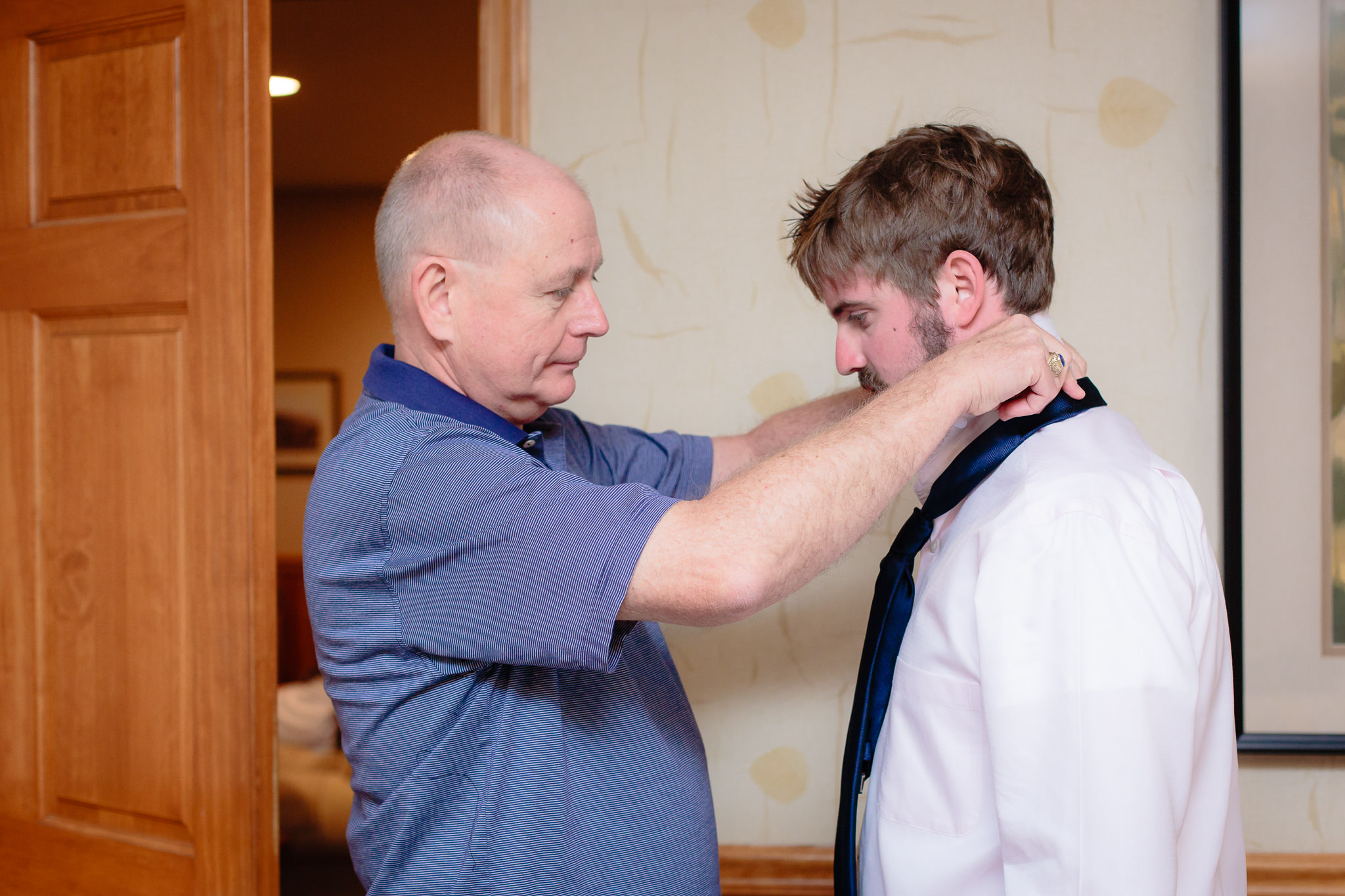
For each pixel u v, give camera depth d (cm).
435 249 82
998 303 85
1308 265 121
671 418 133
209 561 128
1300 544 122
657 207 131
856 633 132
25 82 137
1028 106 127
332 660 84
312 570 84
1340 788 125
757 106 130
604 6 131
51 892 139
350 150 365
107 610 134
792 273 130
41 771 139
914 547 85
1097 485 71
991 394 74
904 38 128
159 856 132
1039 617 68
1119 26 125
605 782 86
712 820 98
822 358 131
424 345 87
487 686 81
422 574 77
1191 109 125
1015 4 126
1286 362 122
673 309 132
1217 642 75
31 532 138
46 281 137
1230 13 120
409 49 273
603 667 72
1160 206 126
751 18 129
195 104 128
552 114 132
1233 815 83
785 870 131
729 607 67
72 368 136
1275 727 123
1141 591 66
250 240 126
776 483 70
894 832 80
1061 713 65
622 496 73
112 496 134
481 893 80
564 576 71
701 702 134
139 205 133
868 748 86
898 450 71
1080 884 63
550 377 87
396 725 81
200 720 129
